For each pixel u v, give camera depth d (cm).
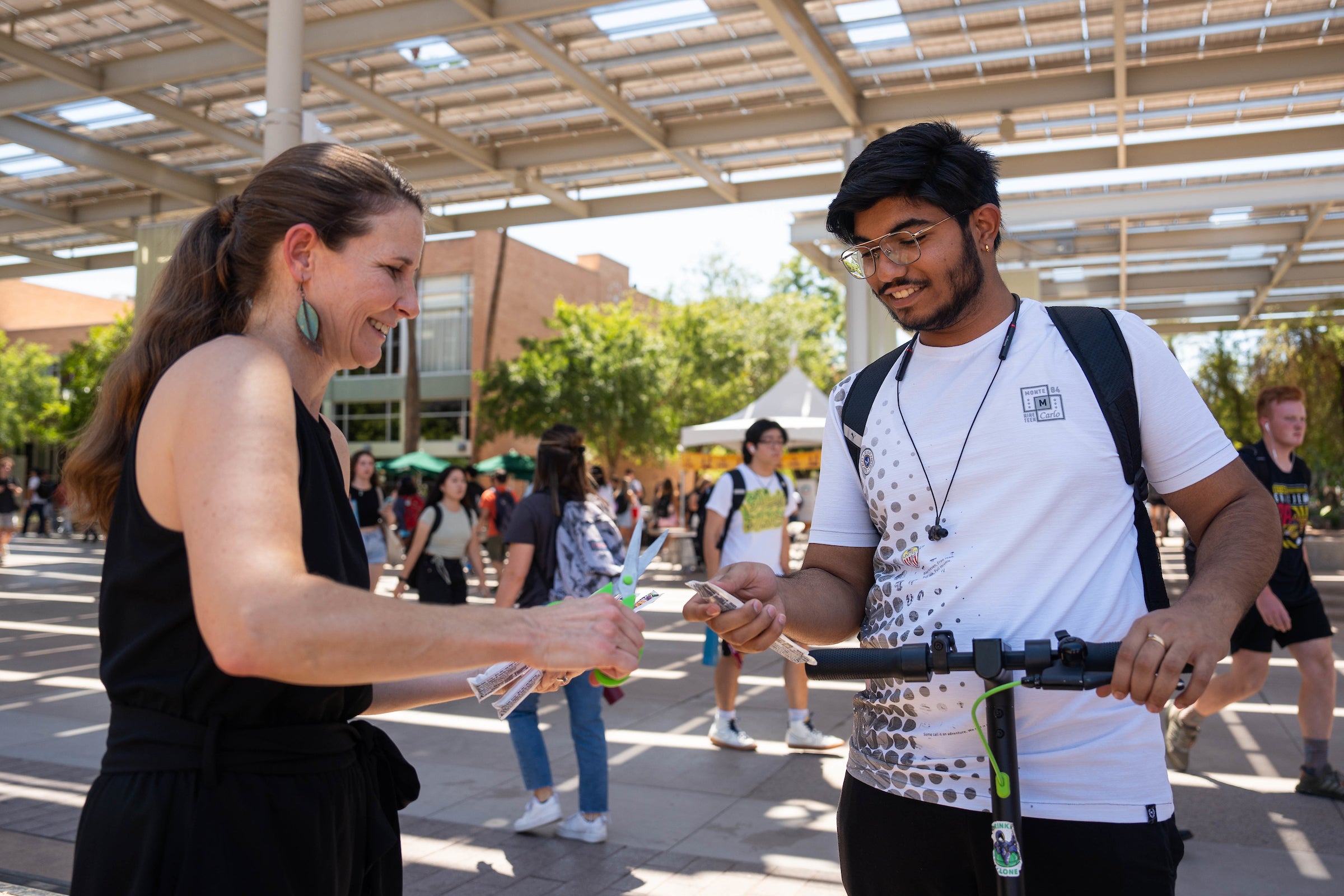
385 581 1528
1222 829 415
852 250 174
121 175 1445
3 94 1228
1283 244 1429
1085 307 177
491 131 1315
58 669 796
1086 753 159
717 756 544
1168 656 136
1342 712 610
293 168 142
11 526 1925
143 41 1125
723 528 579
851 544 195
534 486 431
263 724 129
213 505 111
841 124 1194
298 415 135
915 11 953
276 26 642
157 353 140
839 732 594
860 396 192
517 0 955
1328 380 1755
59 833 406
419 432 2589
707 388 3014
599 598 127
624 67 1094
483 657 115
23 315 4569
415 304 149
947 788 165
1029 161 1296
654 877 372
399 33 1004
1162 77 1066
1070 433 165
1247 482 169
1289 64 1020
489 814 444
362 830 145
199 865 123
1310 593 461
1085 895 157
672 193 1504
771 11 900
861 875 178
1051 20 965
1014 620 163
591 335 2794
